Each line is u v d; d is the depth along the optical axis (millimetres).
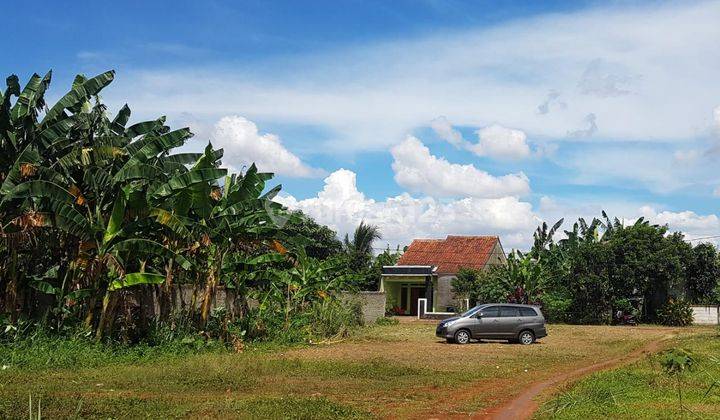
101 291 18156
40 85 17484
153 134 18953
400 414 10375
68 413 9219
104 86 17984
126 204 17375
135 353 17438
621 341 27047
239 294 25094
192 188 18594
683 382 13250
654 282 40000
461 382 14398
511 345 25016
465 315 25875
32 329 17109
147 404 10188
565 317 41594
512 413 10648
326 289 28875
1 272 17109
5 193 16109
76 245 18078
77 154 17344
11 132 16641
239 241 21625
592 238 44656
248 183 20094
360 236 57562
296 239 23406
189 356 17875
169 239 19156
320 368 15836
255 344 22219
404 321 41125
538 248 44531
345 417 9703
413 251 54031
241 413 9664
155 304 20984
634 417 9836
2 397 10273
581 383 13523
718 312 40031
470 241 54344
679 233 41344
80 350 16281
